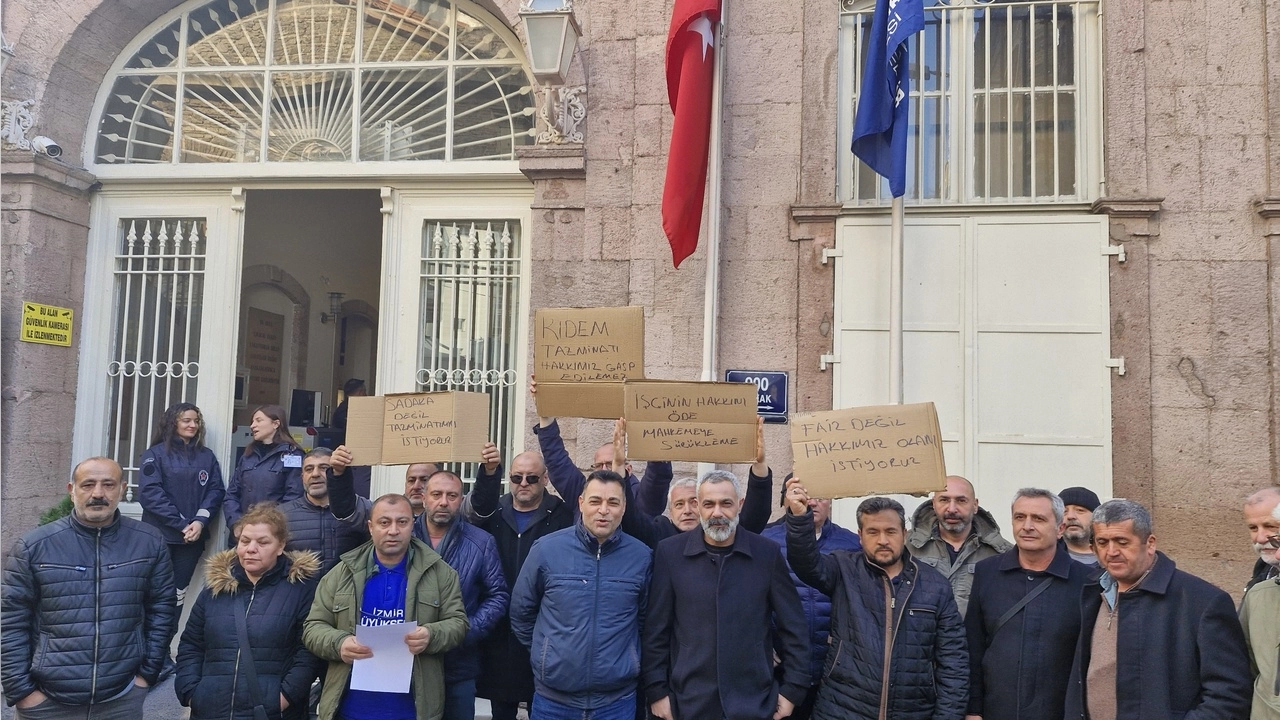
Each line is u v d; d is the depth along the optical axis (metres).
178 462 5.52
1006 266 5.01
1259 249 4.75
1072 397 4.87
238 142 6.04
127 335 6.00
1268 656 2.76
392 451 3.54
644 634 3.28
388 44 5.97
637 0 5.34
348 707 3.28
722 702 3.07
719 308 5.12
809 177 5.14
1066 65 5.23
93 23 5.86
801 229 5.12
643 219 5.20
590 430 5.13
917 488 3.03
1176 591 2.84
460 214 5.75
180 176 5.94
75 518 3.42
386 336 5.71
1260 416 4.66
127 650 3.41
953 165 5.22
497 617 3.63
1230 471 4.66
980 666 3.16
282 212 8.96
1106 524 2.87
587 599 3.25
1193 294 4.79
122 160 6.08
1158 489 4.72
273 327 8.88
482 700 5.00
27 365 5.61
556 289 5.28
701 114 4.90
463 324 5.71
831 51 5.21
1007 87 5.25
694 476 5.05
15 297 5.58
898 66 4.84
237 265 5.94
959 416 4.96
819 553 3.22
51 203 5.77
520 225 5.72
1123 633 2.86
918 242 5.09
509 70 5.83
